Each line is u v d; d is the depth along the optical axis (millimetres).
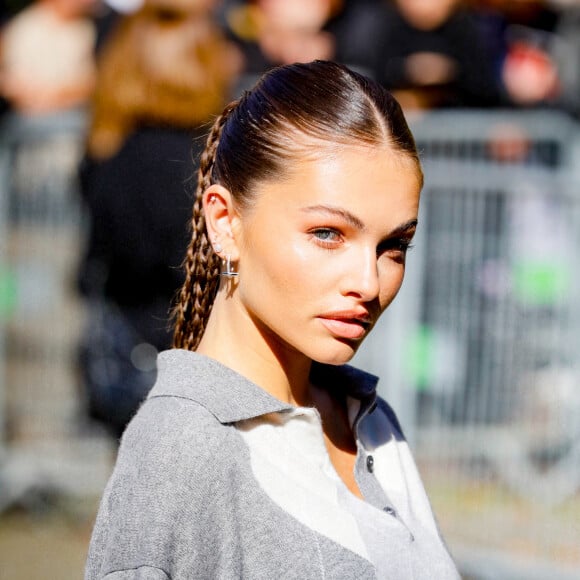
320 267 2773
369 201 2760
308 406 3141
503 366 8008
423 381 7965
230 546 2672
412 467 3379
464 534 7941
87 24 10203
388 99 2887
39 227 8648
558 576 7453
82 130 8469
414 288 7902
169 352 2949
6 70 10273
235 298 2975
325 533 2756
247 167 2873
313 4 9289
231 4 9242
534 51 10094
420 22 8922
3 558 8102
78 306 8508
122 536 2646
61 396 8766
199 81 6605
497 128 8258
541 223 7930
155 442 2709
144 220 6477
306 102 2832
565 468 8070
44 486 8977
